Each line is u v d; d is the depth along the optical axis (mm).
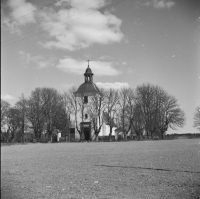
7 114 46938
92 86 65062
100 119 71688
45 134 57781
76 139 64875
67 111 62969
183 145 19359
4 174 12297
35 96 51094
